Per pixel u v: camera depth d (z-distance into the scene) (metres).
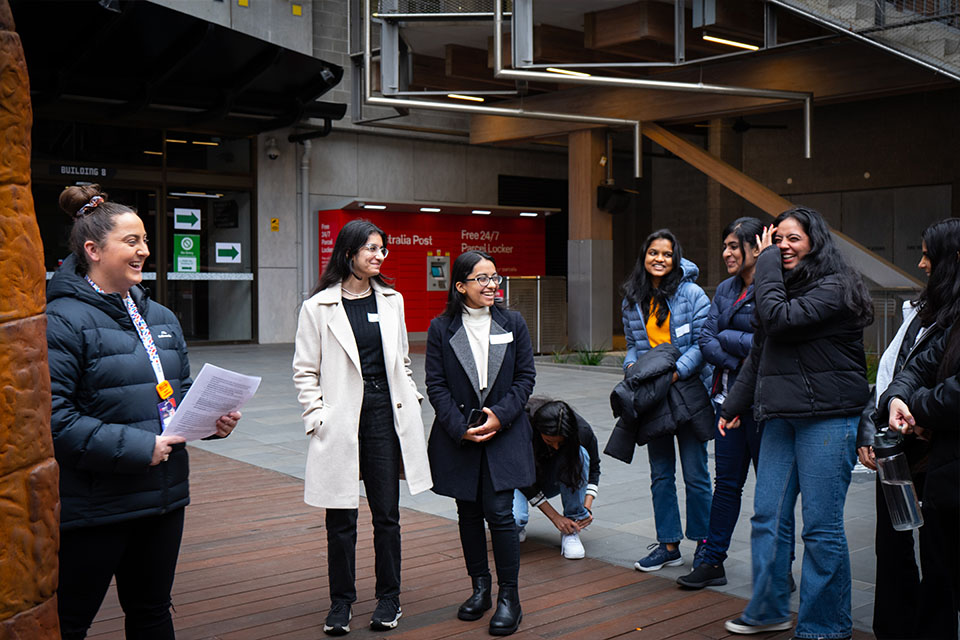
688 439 4.38
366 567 4.56
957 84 10.40
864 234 16.27
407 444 3.74
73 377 2.49
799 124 16.95
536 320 14.79
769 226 3.61
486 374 3.77
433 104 11.20
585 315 14.79
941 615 3.18
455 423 3.70
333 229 16.47
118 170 14.80
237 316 16.34
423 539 5.07
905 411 3.01
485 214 18.02
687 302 4.41
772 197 12.37
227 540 5.05
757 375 3.66
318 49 16.70
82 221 2.60
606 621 3.77
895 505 3.06
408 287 17.17
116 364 2.56
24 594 1.79
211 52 13.20
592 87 14.09
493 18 10.37
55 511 1.88
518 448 3.77
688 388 4.30
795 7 9.37
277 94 15.20
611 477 6.61
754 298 3.76
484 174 19.25
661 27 11.14
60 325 2.48
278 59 13.53
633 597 4.07
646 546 4.89
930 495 2.88
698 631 3.65
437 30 11.98
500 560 3.71
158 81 13.32
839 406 3.36
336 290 3.77
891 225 15.90
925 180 15.37
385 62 10.96
